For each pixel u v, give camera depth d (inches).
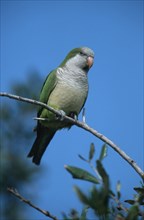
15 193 232.7
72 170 201.3
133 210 186.4
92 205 181.2
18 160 452.4
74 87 478.3
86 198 181.3
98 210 181.5
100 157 214.7
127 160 288.0
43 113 473.7
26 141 476.7
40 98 489.1
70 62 493.0
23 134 478.9
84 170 201.3
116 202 199.8
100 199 180.9
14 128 478.0
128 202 240.1
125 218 186.7
